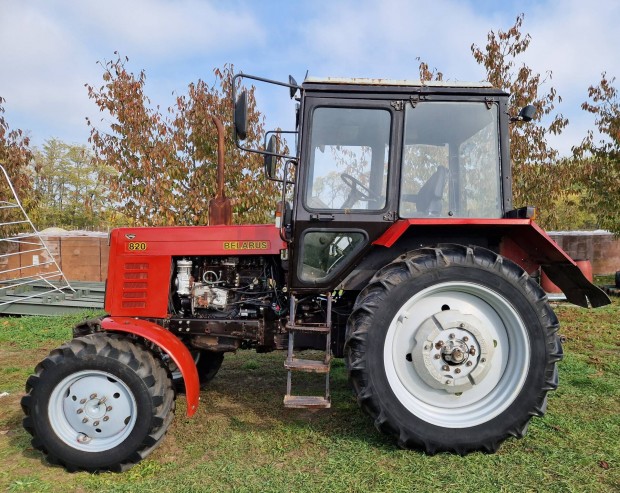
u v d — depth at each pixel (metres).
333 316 3.61
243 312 3.76
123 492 2.68
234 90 3.09
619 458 2.88
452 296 3.21
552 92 9.48
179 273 3.77
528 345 3.05
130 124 8.75
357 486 2.63
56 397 3.00
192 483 2.73
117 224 15.97
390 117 3.36
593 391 4.04
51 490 2.75
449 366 3.10
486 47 9.80
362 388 3.05
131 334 3.25
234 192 8.88
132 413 2.96
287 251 3.57
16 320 7.52
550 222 10.60
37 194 11.38
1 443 3.36
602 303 3.49
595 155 10.91
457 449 2.99
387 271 3.15
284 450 3.11
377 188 3.38
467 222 3.14
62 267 11.13
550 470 2.77
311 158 3.36
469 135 3.41
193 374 3.20
